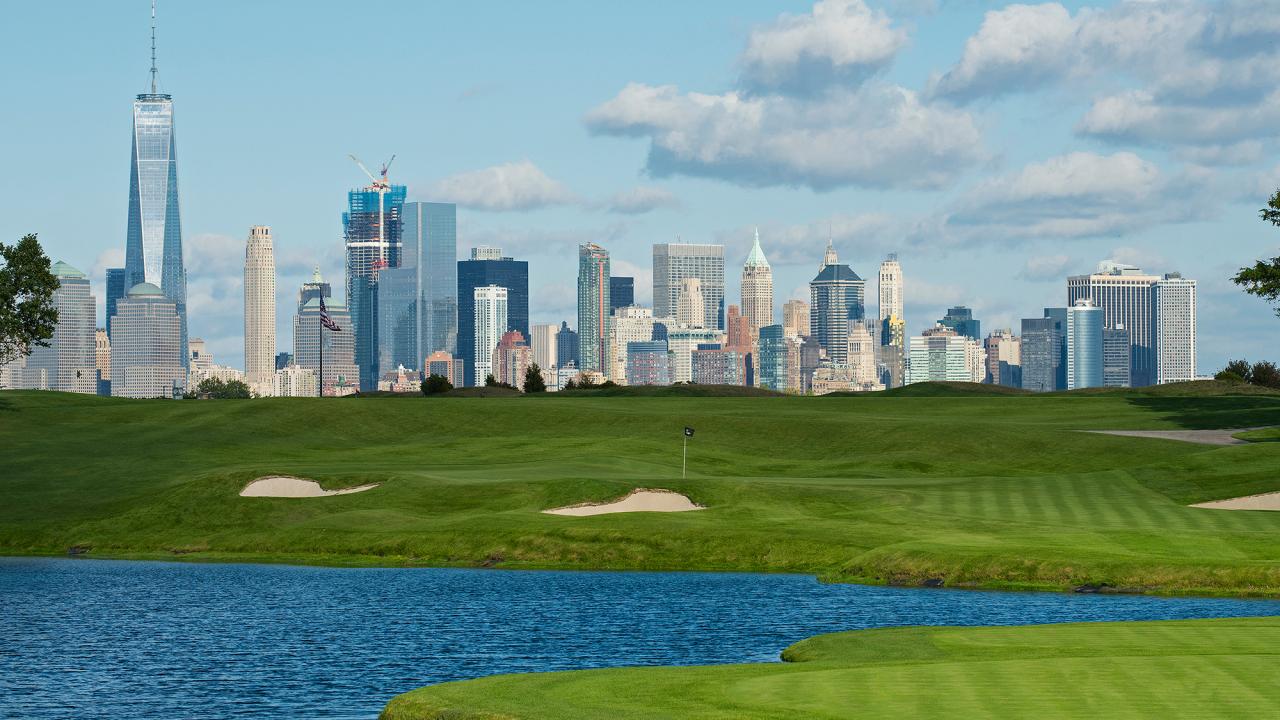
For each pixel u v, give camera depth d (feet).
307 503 290.56
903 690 111.86
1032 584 206.39
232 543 268.00
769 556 237.66
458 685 122.62
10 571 248.11
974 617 180.75
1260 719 98.94
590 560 243.19
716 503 278.87
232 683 147.02
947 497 278.46
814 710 105.09
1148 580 202.49
